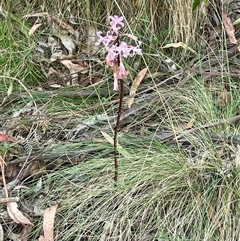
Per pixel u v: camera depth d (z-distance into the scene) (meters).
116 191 0.82
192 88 0.96
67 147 0.89
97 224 0.79
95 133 0.91
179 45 0.99
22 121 0.93
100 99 0.96
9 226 0.81
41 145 0.90
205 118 0.92
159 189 0.82
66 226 0.80
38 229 0.80
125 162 0.85
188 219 0.79
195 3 0.93
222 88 0.96
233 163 0.84
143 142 0.89
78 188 0.83
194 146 0.88
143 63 1.03
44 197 0.84
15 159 0.88
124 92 0.99
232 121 0.90
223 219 0.78
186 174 0.83
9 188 0.84
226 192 0.81
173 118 0.92
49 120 0.94
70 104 0.97
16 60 1.03
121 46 0.70
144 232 0.79
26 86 1.01
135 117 0.94
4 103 0.97
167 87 0.99
